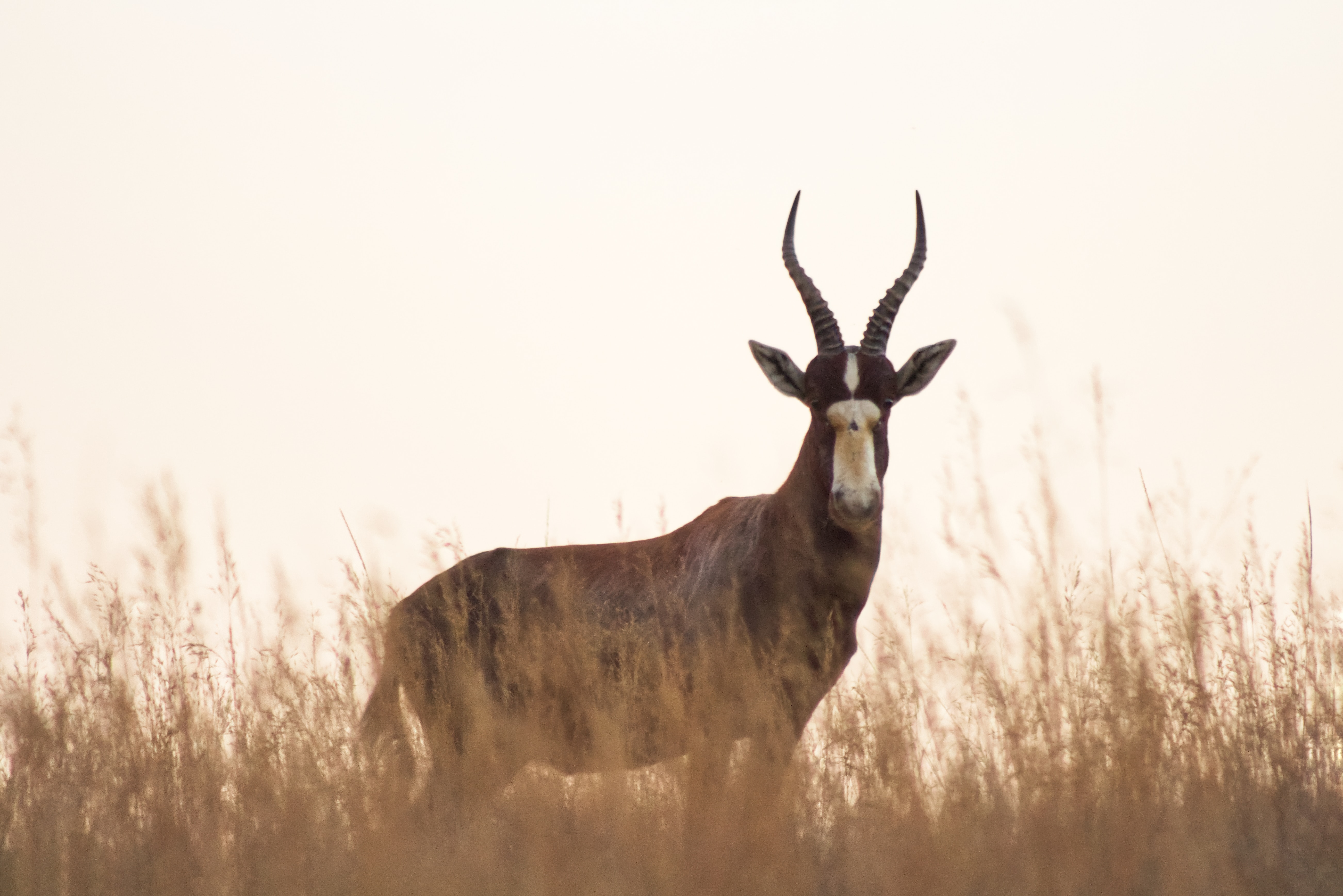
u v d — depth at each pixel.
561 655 27.94
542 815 21.36
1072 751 20.95
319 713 24.05
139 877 21.44
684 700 26.00
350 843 21.28
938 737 22.19
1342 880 20.27
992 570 23.44
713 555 30.47
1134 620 23.23
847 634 29.14
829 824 22.02
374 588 26.03
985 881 19.19
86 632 24.47
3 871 21.03
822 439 28.69
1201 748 22.39
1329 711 23.67
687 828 20.80
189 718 23.59
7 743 23.08
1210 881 19.28
